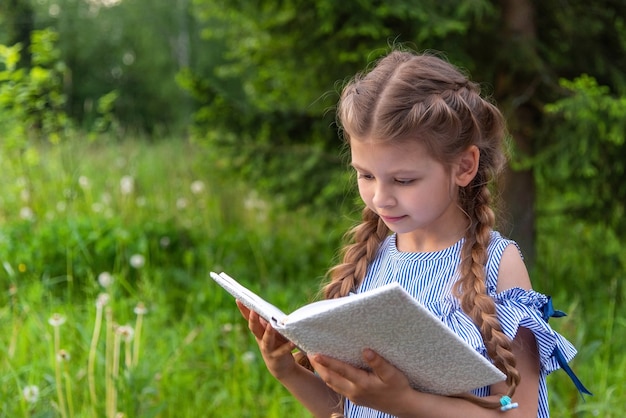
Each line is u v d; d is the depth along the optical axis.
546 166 4.63
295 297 4.79
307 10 4.77
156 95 18.00
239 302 1.74
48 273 4.68
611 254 5.30
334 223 5.40
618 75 4.84
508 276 1.67
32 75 5.85
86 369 3.32
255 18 5.00
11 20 14.55
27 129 6.31
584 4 4.78
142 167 7.16
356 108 1.58
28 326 3.79
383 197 1.57
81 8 18.53
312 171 5.17
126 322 3.89
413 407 1.48
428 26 4.42
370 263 1.88
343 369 1.47
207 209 6.03
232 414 3.38
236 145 5.27
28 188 5.72
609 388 3.46
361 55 4.66
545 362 1.64
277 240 5.80
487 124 1.71
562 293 4.80
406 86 1.58
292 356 1.81
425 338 1.34
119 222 5.28
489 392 1.64
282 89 5.46
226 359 3.83
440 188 1.58
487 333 1.56
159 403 3.28
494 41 4.68
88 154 7.23
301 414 3.32
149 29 18.23
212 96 5.18
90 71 18.16
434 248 1.74
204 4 5.31
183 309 4.56
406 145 1.53
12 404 3.11
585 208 5.13
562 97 4.67
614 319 4.35
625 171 4.81
